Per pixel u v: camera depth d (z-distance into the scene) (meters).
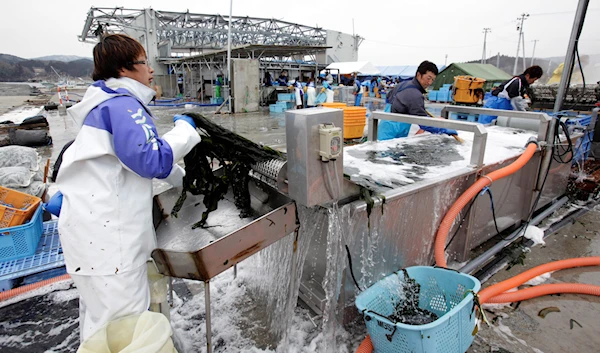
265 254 2.05
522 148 2.68
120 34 1.24
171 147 1.17
